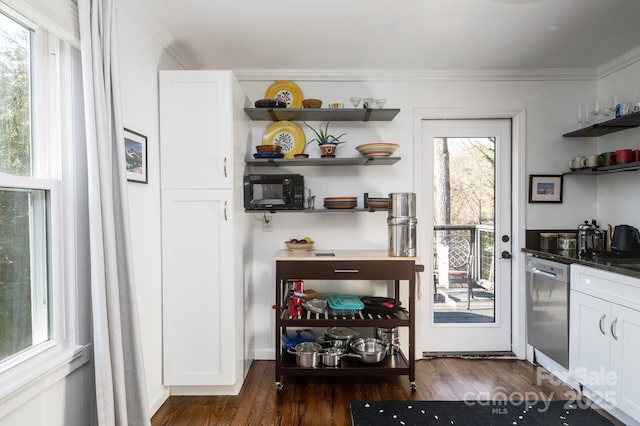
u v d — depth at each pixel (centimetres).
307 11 203
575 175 294
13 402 121
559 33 229
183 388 235
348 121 292
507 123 301
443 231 303
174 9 200
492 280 303
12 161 131
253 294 292
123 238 162
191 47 247
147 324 211
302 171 292
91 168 142
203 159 227
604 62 276
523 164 292
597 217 294
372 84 291
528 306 286
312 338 277
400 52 256
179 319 229
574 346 231
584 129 269
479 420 204
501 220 302
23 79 136
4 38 127
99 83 146
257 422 204
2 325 126
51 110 146
